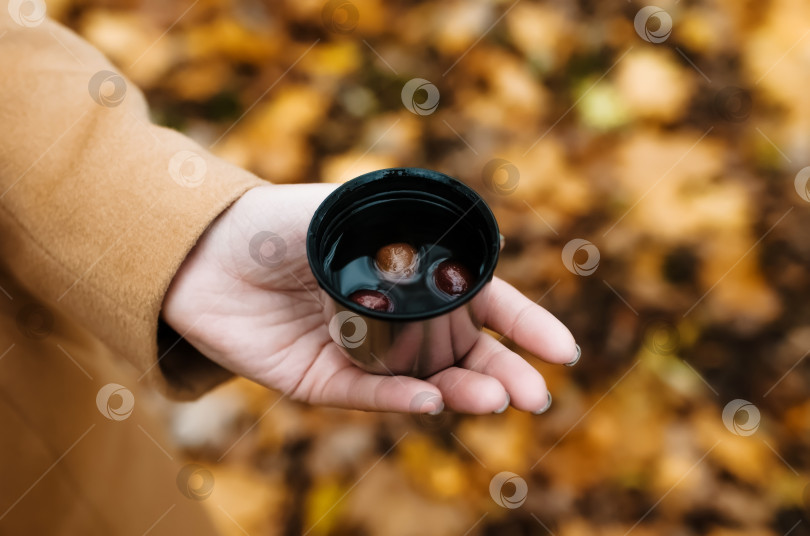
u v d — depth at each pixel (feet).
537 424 2.80
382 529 2.70
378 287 2.06
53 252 2.07
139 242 2.06
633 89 3.32
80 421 2.06
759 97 3.34
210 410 2.78
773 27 3.48
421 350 2.03
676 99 3.32
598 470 2.77
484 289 1.99
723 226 3.05
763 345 2.89
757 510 2.73
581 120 3.25
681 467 2.77
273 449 2.77
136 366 2.15
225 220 2.14
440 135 3.18
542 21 3.42
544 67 3.35
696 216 3.06
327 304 1.99
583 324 2.91
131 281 2.06
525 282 2.94
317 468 2.76
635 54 3.40
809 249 3.00
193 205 2.08
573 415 2.81
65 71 2.09
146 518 2.09
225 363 2.23
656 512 2.74
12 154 2.05
